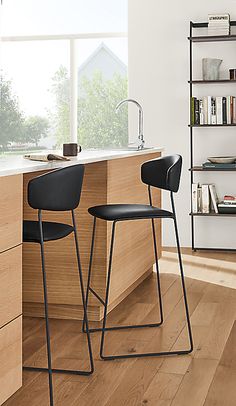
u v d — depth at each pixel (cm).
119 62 701
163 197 678
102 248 404
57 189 296
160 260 605
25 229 313
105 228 402
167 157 386
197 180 666
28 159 341
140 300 465
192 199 643
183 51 663
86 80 710
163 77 668
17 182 280
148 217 358
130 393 306
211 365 343
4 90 724
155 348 367
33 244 412
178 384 317
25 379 321
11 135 730
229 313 436
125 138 705
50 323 409
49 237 302
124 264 444
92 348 365
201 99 639
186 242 676
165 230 679
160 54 668
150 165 399
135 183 471
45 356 351
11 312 278
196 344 375
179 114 668
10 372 279
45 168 309
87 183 404
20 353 288
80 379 322
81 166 310
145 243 503
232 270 565
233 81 629
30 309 423
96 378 324
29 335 385
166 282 518
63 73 714
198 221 668
